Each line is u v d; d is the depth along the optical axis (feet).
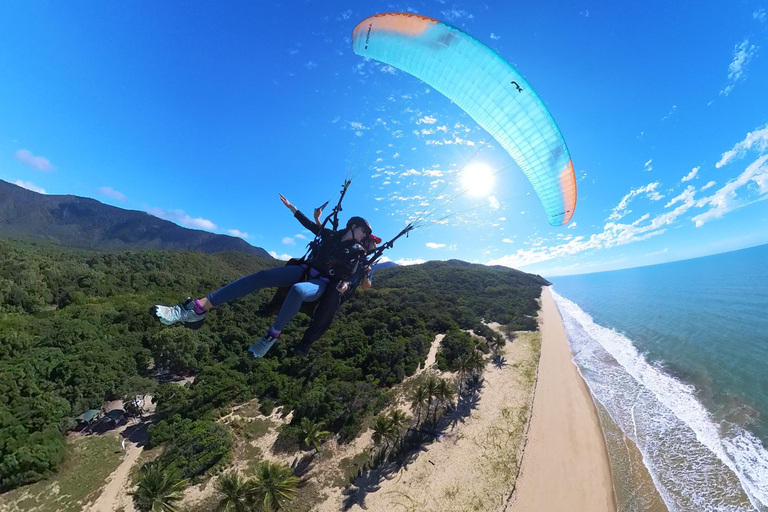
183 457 92.12
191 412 113.80
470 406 110.93
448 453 89.66
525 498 75.31
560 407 109.40
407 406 112.68
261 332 170.71
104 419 117.29
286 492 74.38
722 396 105.29
